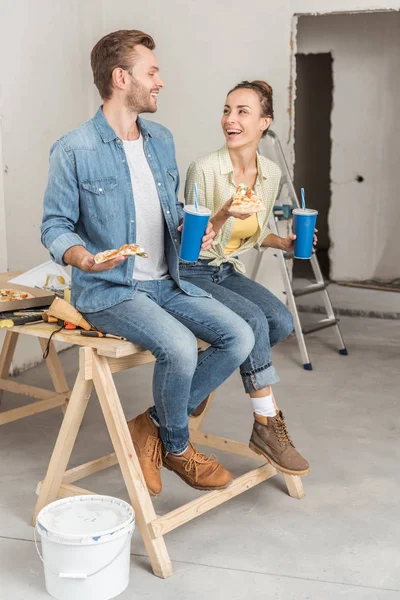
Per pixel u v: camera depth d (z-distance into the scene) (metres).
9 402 3.86
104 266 2.18
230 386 4.17
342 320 5.81
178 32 5.21
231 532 2.56
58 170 2.38
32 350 4.49
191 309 2.50
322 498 2.82
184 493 2.84
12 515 2.66
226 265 2.95
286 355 4.85
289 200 5.29
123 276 2.44
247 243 2.97
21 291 2.97
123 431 2.33
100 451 3.24
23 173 4.39
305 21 6.72
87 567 2.11
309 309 6.07
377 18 6.54
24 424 3.56
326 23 6.67
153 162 2.51
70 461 3.12
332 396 4.04
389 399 3.99
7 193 4.22
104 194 2.41
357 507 2.74
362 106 6.73
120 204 2.43
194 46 5.20
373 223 6.90
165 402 2.36
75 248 2.28
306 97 8.83
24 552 2.43
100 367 2.35
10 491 2.85
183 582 2.26
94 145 2.41
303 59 8.77
